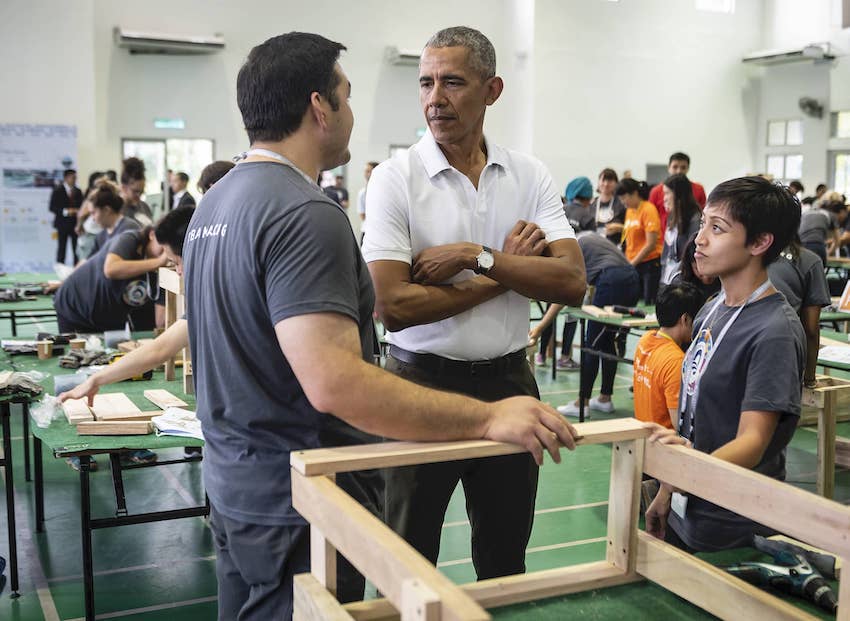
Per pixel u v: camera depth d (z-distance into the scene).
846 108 15.45
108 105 13.23
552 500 3.91
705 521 1.81
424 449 1.22
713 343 1.83
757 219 1.73
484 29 15.38
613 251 5.46
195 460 3.04
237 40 13.82
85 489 2.42
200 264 1.43
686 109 16.08
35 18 12.20
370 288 1.43
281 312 1.25
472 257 1.83
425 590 0.83
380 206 1.89
